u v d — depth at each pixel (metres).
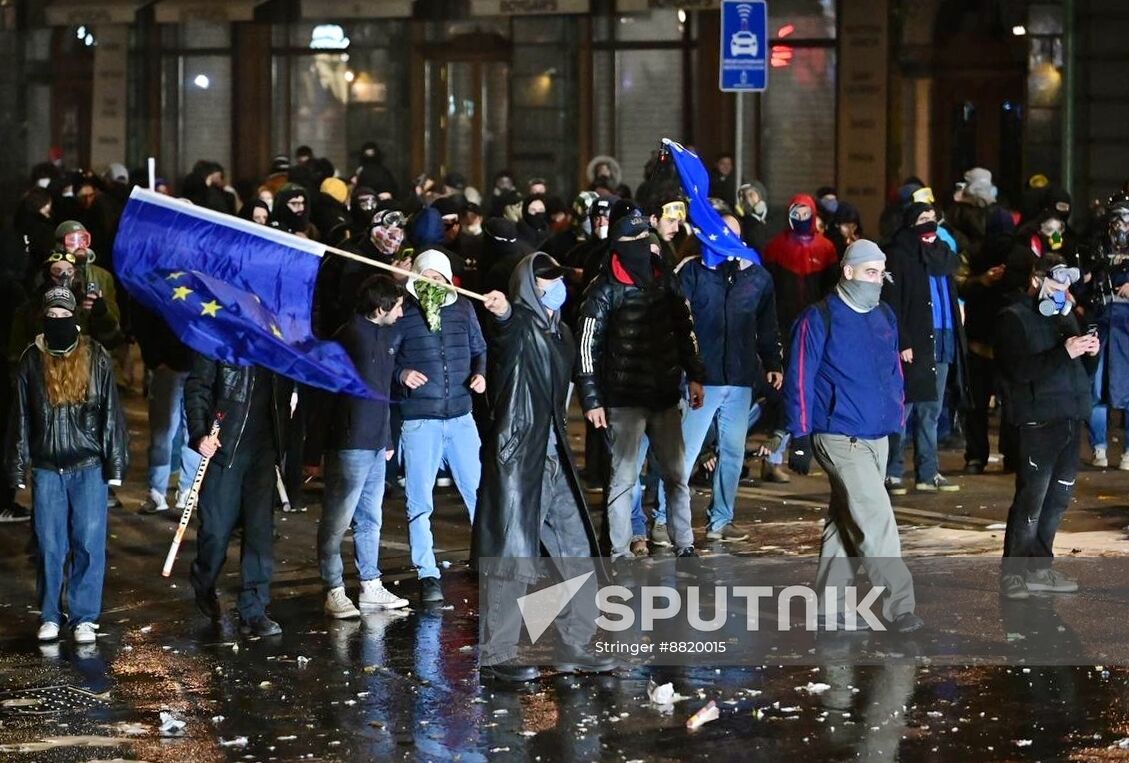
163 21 52.22
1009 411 18.53
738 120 29.42
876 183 47.31
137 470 27.97
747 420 21.94
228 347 17.41
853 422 17.08
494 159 51.16
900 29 46.78
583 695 15.38
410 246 25.09
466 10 51.03
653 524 22.02
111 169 40.25
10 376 23.92
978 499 24.62
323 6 51.75
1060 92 44.50
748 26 28.22
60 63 55.25
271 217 28.36
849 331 17.11
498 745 14.02
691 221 22.05
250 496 17.83
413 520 19.02
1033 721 14.46
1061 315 18.55
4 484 23.83
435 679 15.97
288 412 18.19
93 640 17.55
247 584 17.73
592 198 26.77
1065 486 18.67
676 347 20.25
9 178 55.53
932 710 14.77
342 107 52.53
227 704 15.29
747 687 15.52
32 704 15.36
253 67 53.28
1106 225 26.86
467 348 19.34
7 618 18.66
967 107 46.56
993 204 31.66
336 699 15.38
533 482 16.09
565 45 49.66
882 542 17.11
